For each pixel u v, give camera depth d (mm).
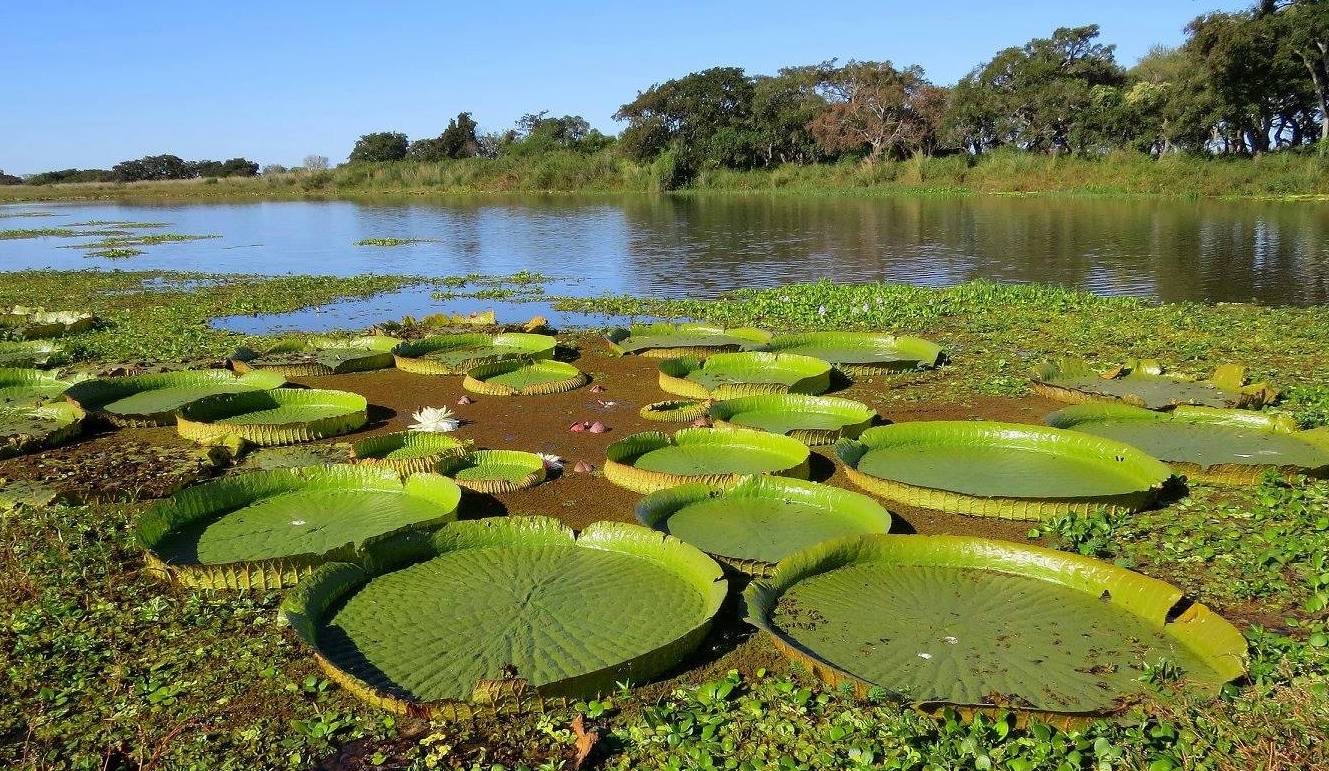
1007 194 47844
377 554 6023
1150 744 4117
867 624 5250
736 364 11234
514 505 7246
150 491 7480
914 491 7047
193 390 10602
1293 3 38625
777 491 7105
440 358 12258
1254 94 41312
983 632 5156
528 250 28297
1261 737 4039
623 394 10516
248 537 6590
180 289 20469
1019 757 4074
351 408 9812
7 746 4480
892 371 11133
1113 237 27172
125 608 5723
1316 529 6160
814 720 4477
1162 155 48688
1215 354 11656
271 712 4680
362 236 34719
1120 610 5383
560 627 5297
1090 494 7082
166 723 4625
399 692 4707
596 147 74375
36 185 93062
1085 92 50625
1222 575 5781
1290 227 28234
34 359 12391
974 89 54719
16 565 6176
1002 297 16266
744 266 23172
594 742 4316
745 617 5195
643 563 6078
